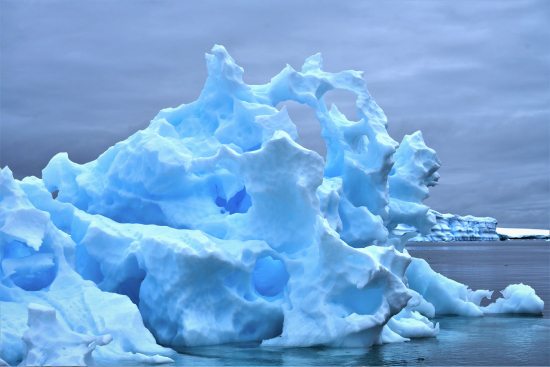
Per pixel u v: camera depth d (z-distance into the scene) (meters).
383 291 10.64
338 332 10.56
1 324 9.42
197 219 13.23
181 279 10.78
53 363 7.83
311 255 11.70
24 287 11.52
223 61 14.85
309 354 9.95
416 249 90.88
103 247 12.30
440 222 151.38
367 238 14.00
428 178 17.41
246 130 14.72
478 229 168.75
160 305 11.18
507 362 9.34
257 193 12.15
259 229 12.34
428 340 11.66
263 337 11.53
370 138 14.81
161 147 13.56
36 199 13.77
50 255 11.42
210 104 15.52
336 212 13.29
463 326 13.70
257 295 11.89
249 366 8.91
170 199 13.74
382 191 14.74
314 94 15.00
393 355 9.91
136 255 11.56
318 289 11.00
